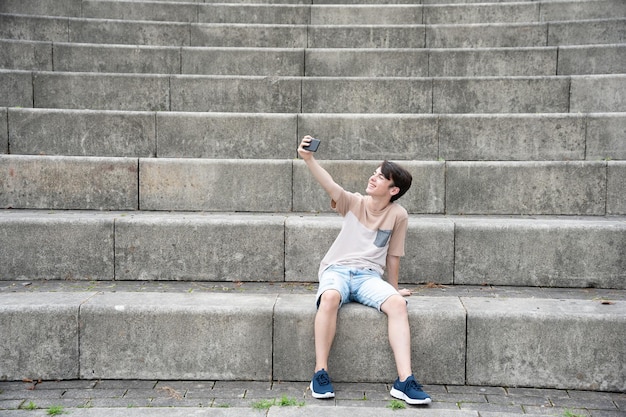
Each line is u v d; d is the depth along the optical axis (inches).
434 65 235.1
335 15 275.9
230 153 197.3
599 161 174.6
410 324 127.6
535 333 125.8
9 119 194.4
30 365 128.6
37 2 267.1
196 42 258.8
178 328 128.6
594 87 208.4
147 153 196.9
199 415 109.4
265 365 129.1
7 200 177.0
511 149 193.3
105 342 128.9
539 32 250.5
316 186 177.0
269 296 138.4
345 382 128.1
